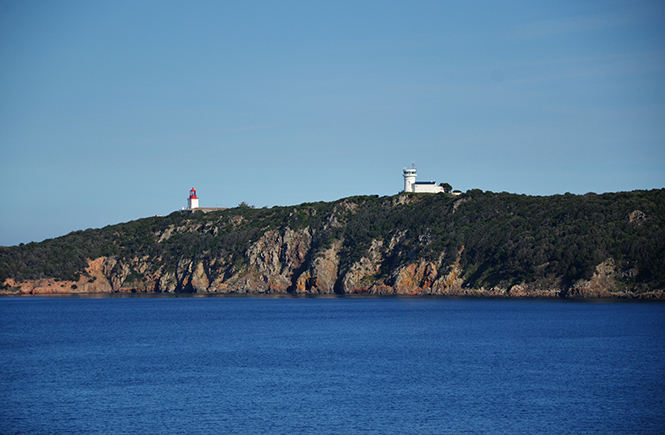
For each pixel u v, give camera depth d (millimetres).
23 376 81062
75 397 68500
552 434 54750
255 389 71500
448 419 59031
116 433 55312
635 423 57719
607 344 104812
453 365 86062
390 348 103312
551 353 95812
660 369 82062
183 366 87375
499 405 63844
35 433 55500
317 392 69875
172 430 56031
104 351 104250
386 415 60375
